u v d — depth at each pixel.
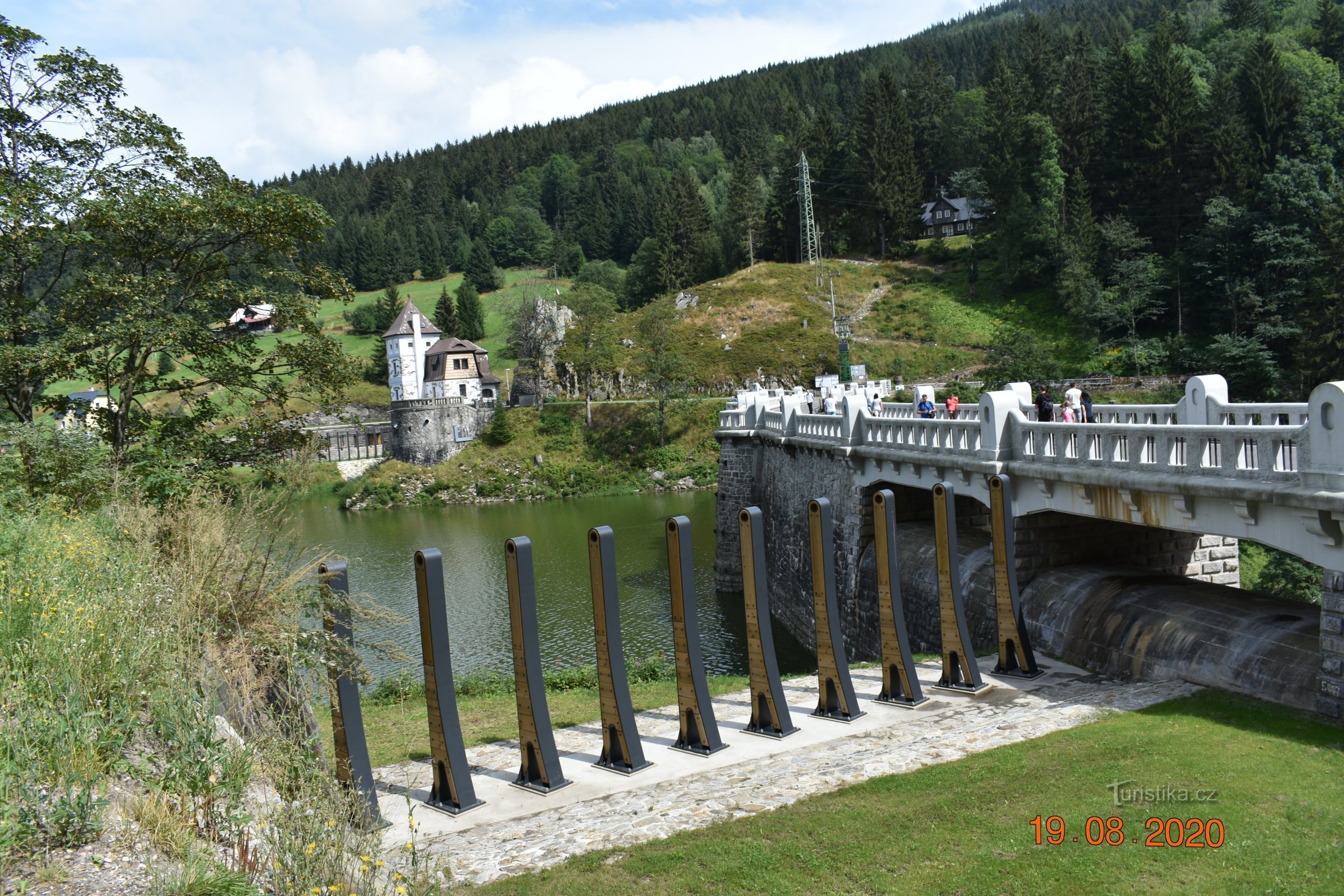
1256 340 70.75
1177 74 94.44
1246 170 82.81
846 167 135.00
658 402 93.69
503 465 94.44
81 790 7.19
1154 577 19.25
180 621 10.34
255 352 24.48
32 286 26.09
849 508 30.22
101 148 23.42
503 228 197.62
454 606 42.50
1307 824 9.56
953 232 134.38
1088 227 94.94
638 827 10.90
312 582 12.51
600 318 111.69
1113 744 12.34
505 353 141.00
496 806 12.83
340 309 172.38
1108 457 17.44
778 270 123.69
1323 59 97.12
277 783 8.71
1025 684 17.14
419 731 17.80
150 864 6.74
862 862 9.52
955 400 30.67
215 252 24.45
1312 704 13.18
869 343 102.25
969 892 8.79
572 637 35.06
